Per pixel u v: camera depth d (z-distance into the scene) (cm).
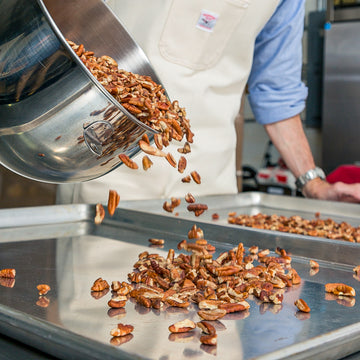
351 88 338
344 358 62
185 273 84
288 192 317
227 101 147
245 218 128
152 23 132
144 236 111
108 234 111
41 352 62
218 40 138
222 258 91
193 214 134
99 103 75
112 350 56
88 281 80
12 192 224
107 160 82
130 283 80
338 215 140
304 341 58
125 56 99
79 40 97
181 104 139
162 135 86
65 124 76
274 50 155
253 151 372
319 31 354
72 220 120
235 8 135
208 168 145
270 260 92
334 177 240
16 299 71
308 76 357
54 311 67
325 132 349
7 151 80
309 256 95
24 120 76
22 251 95
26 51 72
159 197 140
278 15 151
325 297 76
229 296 74
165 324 64
